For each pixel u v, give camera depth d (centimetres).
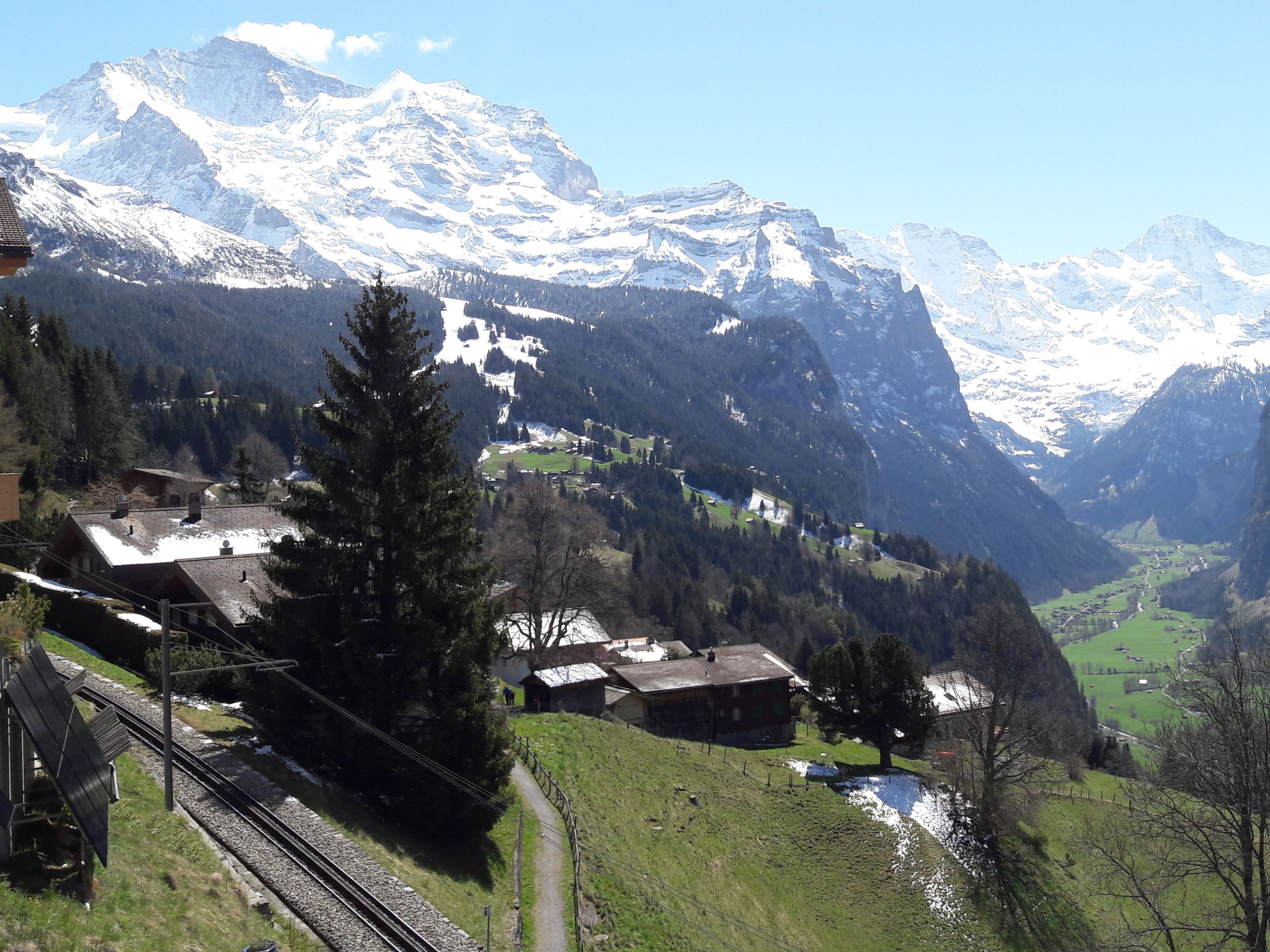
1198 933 5031
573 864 4441
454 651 4234
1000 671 7012
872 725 7638
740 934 4772
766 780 6900
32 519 7538
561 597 8338
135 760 3531
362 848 3525
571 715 6775
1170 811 3694
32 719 2448
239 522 6856
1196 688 3675
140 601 5909
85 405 11556
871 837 6391
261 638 4306
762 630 16275
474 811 4144
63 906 2317
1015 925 5878
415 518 4303
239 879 2977
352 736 4100
